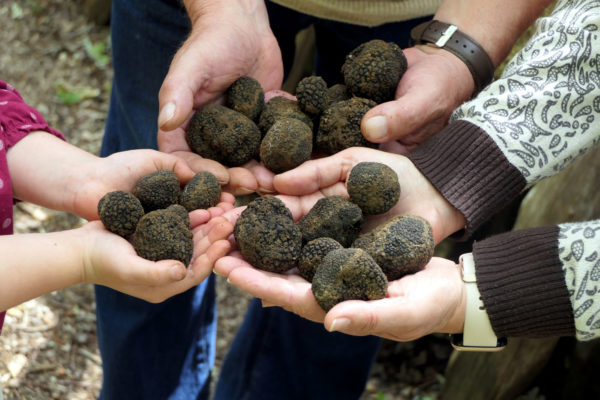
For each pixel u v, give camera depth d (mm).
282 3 1069
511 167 928
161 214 867
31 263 833
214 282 1130
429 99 978
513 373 1224
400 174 940
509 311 854
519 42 1257
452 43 1020
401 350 1382
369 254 875
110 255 840
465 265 875
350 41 1150
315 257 868
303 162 962
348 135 979
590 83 918
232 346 1198
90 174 910
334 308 792
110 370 1108
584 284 838
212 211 912
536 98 929
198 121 980
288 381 1160
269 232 872
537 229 876
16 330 1271
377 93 1002
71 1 2119
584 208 1172
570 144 931
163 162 937
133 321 1067
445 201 937
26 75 1934
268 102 1017
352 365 1142
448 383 1302
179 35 1032
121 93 1067
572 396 1233
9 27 2062
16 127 921
